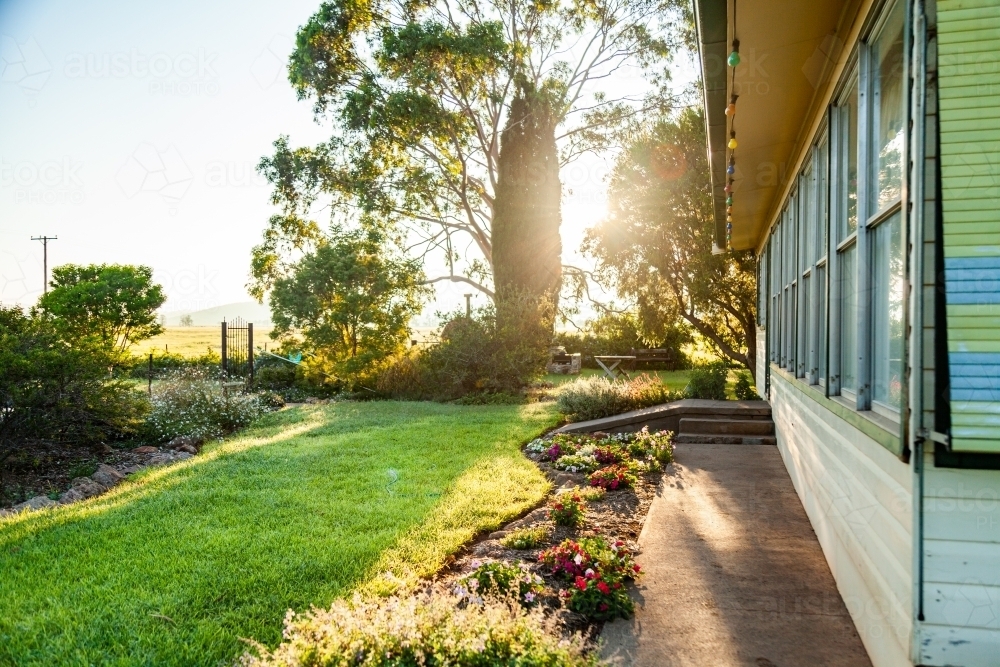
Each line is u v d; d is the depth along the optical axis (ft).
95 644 10.83
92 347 31.30
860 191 11.42
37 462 28.81
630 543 15.89
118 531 17.10
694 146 60.49
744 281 59.11
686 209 60.29
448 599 10.64
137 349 89.66
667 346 85.40
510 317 58.13
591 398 38.73
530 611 11.19
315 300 68.33
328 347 67.36
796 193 21.77
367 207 74.79
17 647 10.71
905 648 8.34
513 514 18.67
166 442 35.37
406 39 66.13
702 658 10.23
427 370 56.44
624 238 63.21
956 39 7.61
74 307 81.10
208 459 27.48
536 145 69.15
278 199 77.77
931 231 7.70
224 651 10.50
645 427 31.19
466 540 16.31
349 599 12.34
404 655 8.68
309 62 70.38
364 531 16.89
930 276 7.71
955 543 7.75
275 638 10.93
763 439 31.12
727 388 46.06
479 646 8.74
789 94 16.39
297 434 34.99
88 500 22.07
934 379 7.71
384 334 66.80
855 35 11.62
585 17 75.92
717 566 14.42
